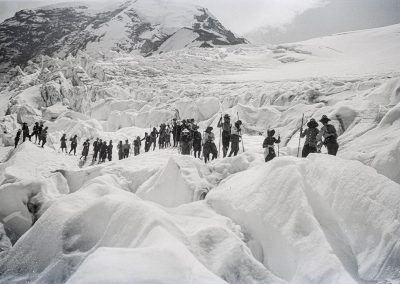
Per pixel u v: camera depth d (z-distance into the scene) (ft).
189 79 174.29
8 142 96.53
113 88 148.36
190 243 16.88
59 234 18.57
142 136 91.86
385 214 16.75
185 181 28.17
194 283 12.60
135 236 16.79
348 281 14.79
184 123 48.80
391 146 24.26
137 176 35.96
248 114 67.46
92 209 19.21
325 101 62.39
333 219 18.35
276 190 20.31
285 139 51.39
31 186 30.78
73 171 41.50
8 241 28.09
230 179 26.58
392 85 44.37
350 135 38.86
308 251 16.83
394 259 15.38
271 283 16.33
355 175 18.84
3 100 198.39
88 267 12.69
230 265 16.46
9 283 18.10
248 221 20.29
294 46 298.15
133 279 12.06
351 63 197.06
